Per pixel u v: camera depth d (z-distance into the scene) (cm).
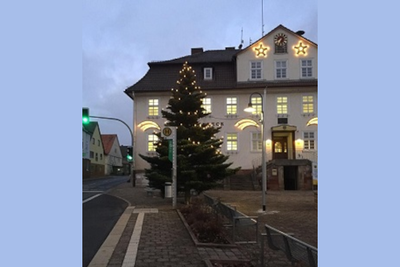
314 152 3216
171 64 3472
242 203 1912
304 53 3319
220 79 3375
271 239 660
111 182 4431
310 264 496
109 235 997
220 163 1869
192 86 1961
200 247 834
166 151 1820
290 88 3278
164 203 1902
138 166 3300
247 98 3306
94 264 695
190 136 1881
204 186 1769
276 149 3312
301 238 975
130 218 1339
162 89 3300
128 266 679
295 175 3089
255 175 3045
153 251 794
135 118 3331
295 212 1538
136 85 3359
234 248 827
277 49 3334
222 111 3309
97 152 6581
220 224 966
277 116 3266
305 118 3253
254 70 3334
